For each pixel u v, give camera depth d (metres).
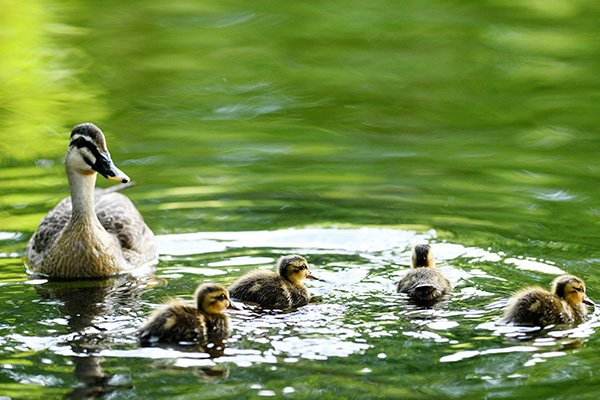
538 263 13.31
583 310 11.62
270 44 25.77
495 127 20.11
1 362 10.16
